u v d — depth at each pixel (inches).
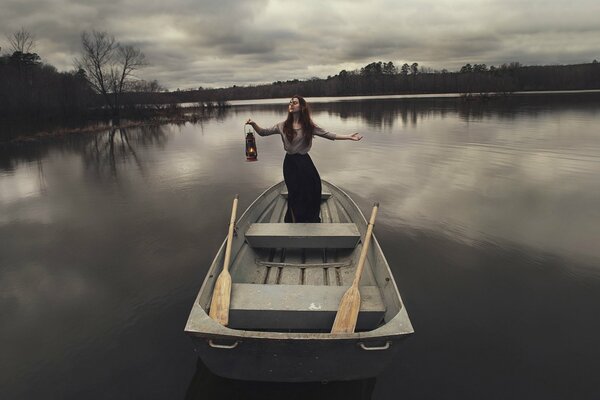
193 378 128.3
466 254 215.9
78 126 1069.8
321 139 714.2
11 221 302.8
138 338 150.7
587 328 149.2
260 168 489.7
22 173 495.8
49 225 290.0
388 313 117.6
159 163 544.4
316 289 122.1
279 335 94.8
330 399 117.7
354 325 107.7
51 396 122.2
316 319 115.5
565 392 119.3
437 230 252.4
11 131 905.5
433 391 120.1
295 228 167.6
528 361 132.5
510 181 368.2
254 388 121.2
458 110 1261.1
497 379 124.7
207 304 121.6
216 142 762.8
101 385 126.5
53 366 135.8
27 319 165.5
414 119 1010.1
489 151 519.2
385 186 369.4
